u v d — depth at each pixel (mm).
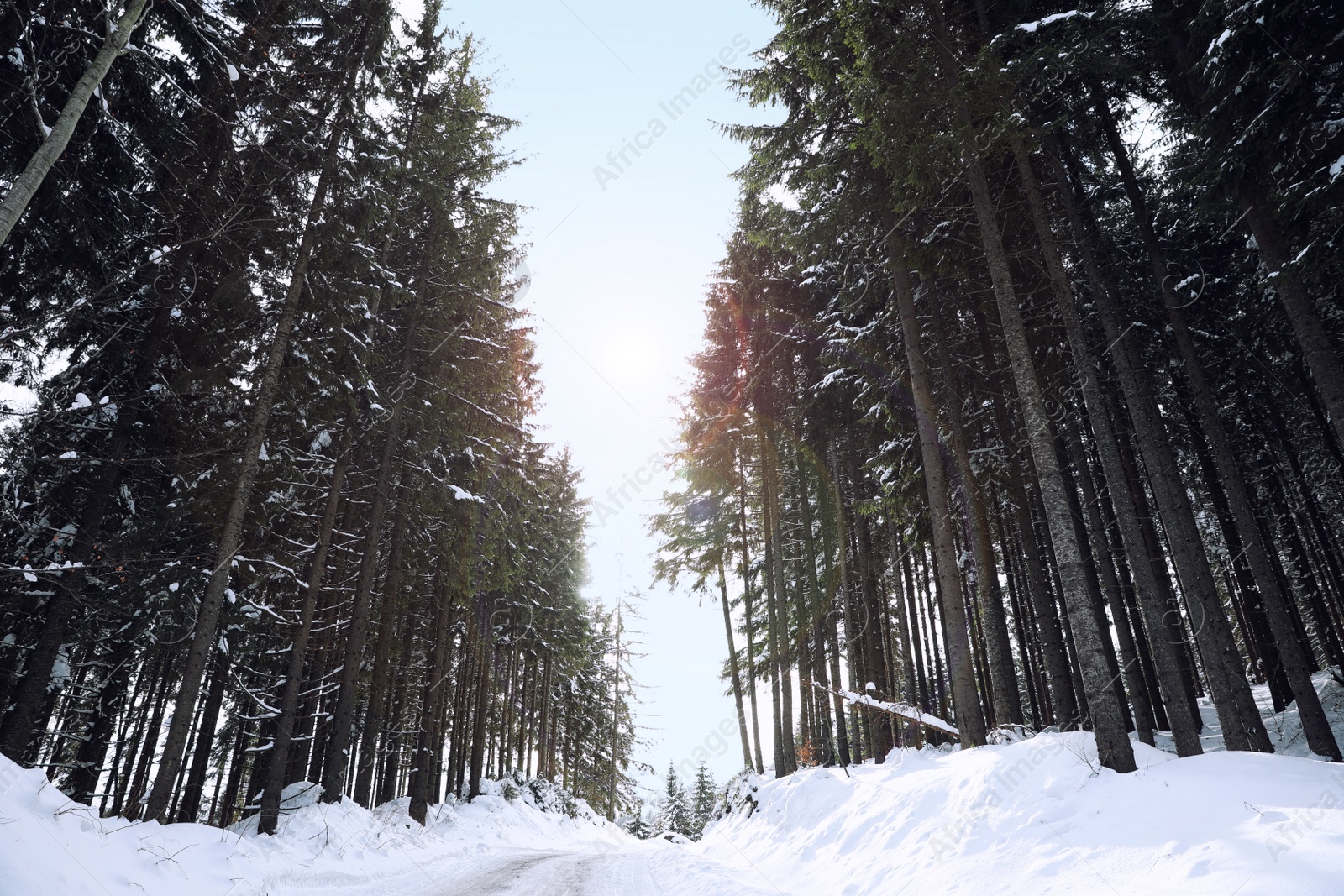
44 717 14562
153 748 18359
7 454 9703
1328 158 8562
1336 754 10719
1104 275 14180
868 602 17188
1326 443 16328
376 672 17953
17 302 10695
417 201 17016
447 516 17562
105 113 8516
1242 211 9992
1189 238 15312
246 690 13312
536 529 25859
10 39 8516
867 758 22047
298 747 18156
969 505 14812
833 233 13742
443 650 20797
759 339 20328
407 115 17312
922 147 9438
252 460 11430
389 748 24516
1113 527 19656
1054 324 14539
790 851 11445
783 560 23578
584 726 44156
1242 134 8992
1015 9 11688
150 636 12266
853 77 10141
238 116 11352
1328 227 8133
